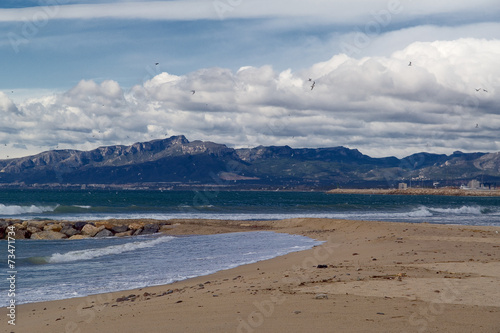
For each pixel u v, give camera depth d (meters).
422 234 27.12
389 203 115.00
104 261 20.22
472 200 162.00
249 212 67.12
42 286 14.62
